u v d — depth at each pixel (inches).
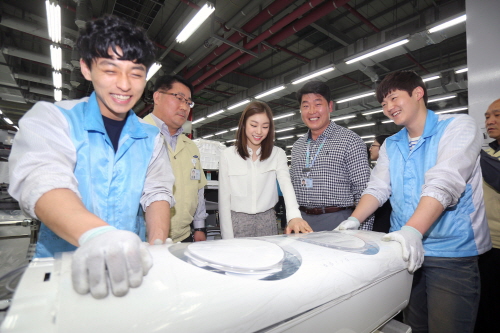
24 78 249.1
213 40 177.0
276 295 14.4
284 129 426.6
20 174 17.8
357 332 19.7
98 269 11.4
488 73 72.5
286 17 152.9
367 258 20.5
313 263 17.9
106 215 25.7
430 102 295.9
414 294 35.6
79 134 23.8
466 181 28.9
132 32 21.4
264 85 265.9
